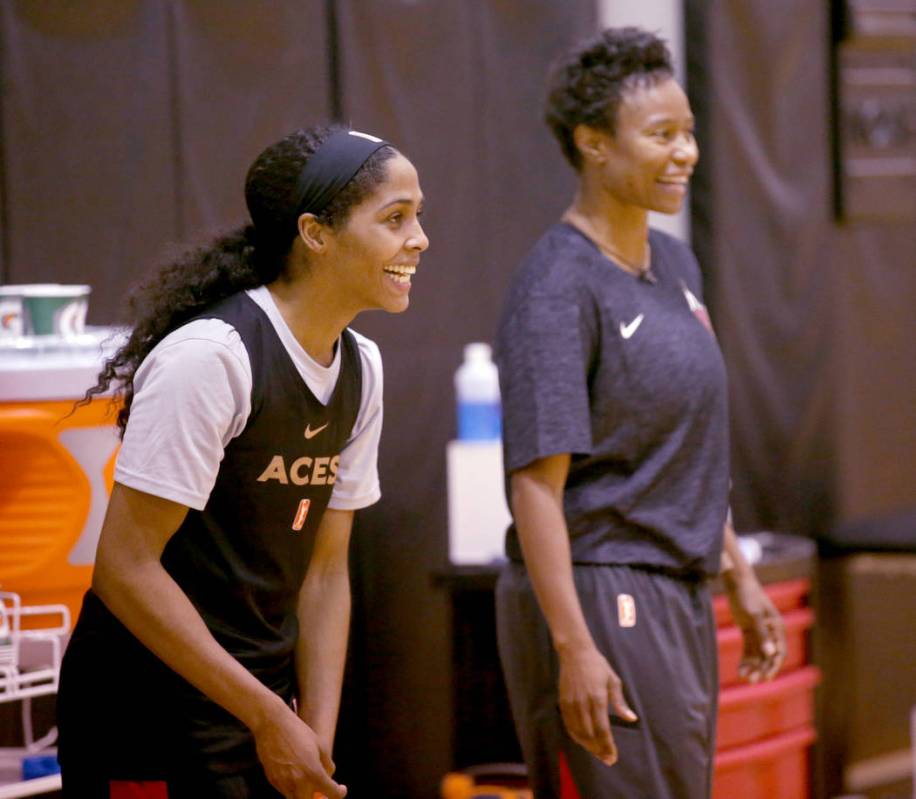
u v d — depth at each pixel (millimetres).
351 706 12961
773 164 14656
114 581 6086
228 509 6355
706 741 8297
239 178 12211
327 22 12609
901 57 15555
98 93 11594
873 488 15617
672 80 8414
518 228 13703
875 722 14844
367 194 6305
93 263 11586
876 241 15586
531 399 7961
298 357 6340
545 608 7895
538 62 13688
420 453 13242
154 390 6043
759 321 14633
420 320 13211
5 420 7410
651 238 8867
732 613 9227
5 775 7898
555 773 8219
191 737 6402
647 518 8102
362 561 13016
